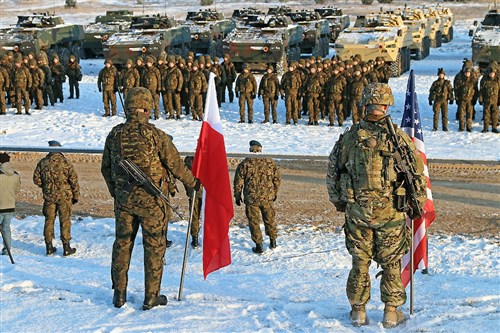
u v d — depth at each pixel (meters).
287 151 17.05
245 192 10.40
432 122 21.20
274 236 10.59
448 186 14.09
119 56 30.59
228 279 7.52
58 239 11.34
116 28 39.06
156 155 6.04
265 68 30.94
